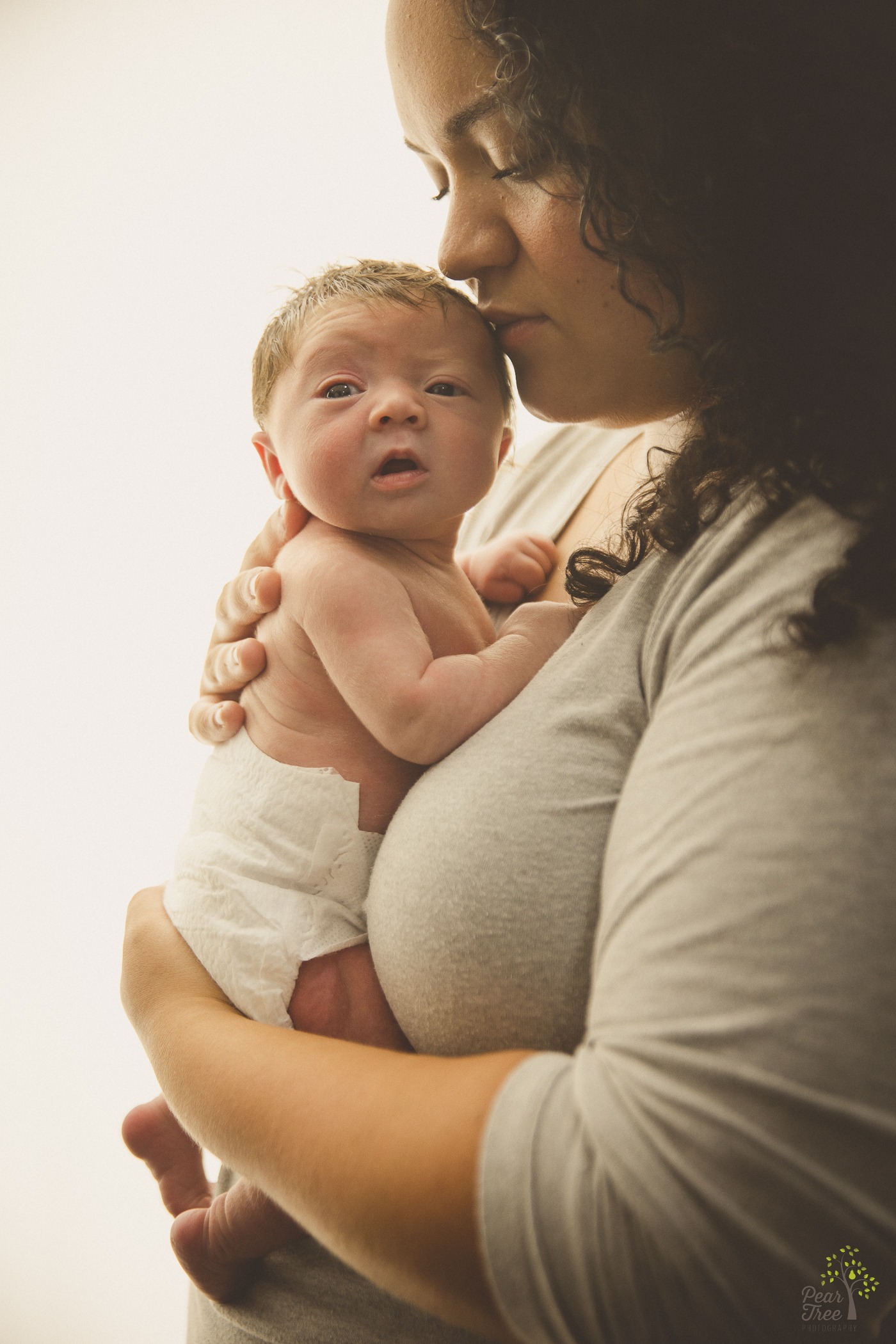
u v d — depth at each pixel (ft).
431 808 2.37
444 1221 1.68
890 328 2.07
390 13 2.65
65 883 7.92
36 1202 7.60
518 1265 1.61
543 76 2.28
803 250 2.15
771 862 1.59
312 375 3.07
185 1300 7.44
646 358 2.60
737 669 1.82
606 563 2.68
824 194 2.12
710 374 2.36
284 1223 2.65
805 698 1.68
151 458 8.02
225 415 7.99
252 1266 2.77
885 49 2.06
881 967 1.50
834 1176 1.44
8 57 7.97
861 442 1.94
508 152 2.51
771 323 2.19
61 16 7.95
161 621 8.02
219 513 8.02
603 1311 1.54
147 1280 7.48
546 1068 1.79
